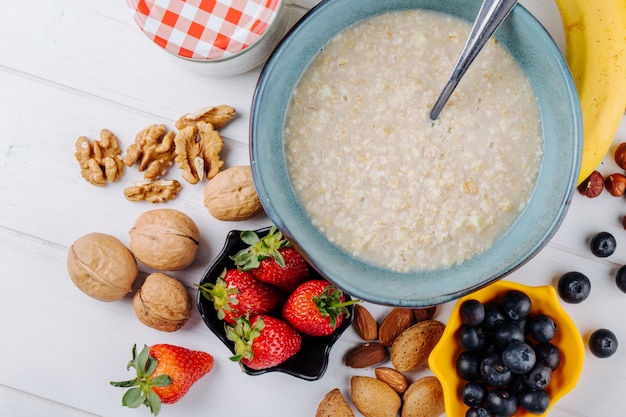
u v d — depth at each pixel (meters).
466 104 0.50
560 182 0.49
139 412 0.57
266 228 0.53
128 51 0.56
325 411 0.55
